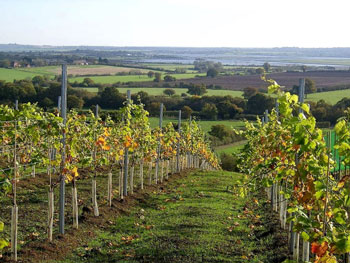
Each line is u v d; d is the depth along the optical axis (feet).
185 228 40.29
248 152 51.29
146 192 58.70
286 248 33.65
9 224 37.68
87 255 32.37
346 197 18.49
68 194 51.13
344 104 119.96
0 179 29.43
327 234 18.88
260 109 182.80
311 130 19.10
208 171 95.55
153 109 180.45
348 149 18.66
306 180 20.30
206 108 182.80
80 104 159.63
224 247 34.71
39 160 35.53
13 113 32.86
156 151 68.18
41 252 31.58
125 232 39.04
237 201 56.80
